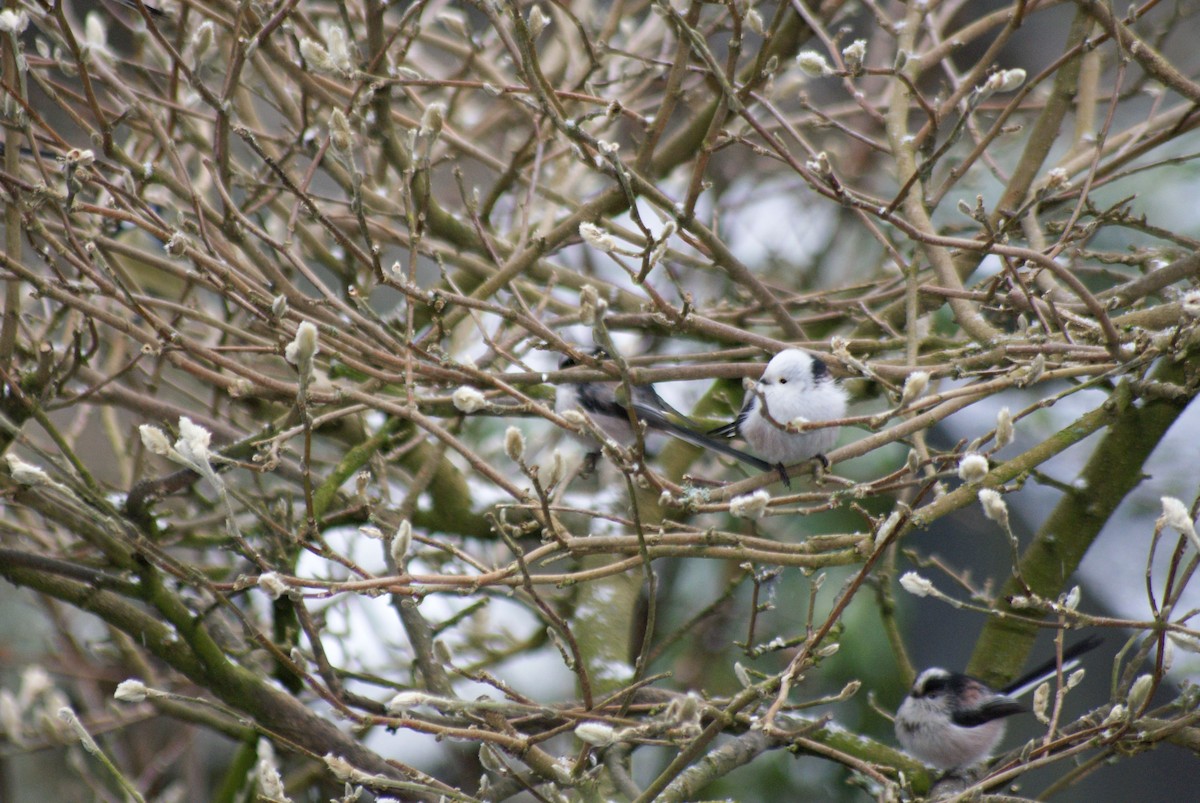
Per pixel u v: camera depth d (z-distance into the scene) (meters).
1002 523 5.84
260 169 11.02
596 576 6.79
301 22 10.27
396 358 7.91
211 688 8.37
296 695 9.51
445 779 12.77
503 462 13.41
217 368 10.63
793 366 8.18
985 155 10.66
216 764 13.68
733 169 15.77
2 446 8.33
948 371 7.86
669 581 13.46
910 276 9.25
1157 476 13.46
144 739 12.67
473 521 11.38
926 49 13.70
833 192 7.54
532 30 7.68
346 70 8.38
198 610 9.05
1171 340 7.16
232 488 8.10
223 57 11.60
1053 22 18.22
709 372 8.84
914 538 15.02
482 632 12.44
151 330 10.48
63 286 8.18
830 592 13.20
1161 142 9.30
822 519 13.05
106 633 12.96
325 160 10.13
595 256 14.50
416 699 5.78
